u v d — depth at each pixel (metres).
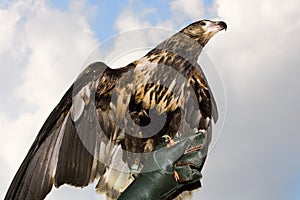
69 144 4.95
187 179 3.79
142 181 3.84
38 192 4.95
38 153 5.01
